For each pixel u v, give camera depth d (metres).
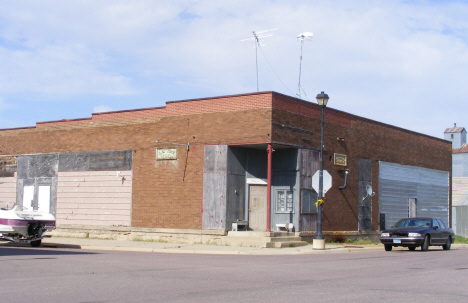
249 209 25.77
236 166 25.28
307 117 26.02
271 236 23.66
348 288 10.54
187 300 8.99
